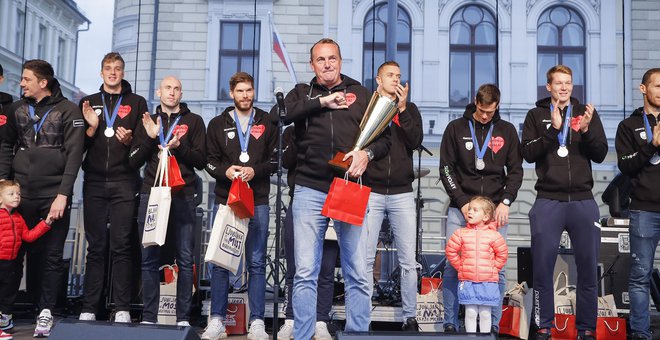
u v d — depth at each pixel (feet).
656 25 42.55
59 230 13.76
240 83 13.94
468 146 13.66
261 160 13.87
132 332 8.45
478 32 43.21
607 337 14.01
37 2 45.78
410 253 13.56
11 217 13.56
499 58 42.73
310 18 42.83
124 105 14.33
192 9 43.50
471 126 13.85
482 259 12.48
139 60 43.21
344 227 10.11
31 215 13.96
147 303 13.48
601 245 16.56
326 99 9.95
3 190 13.39
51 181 13.89
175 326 8.43
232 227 12.54
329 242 13.78
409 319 13.50
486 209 12.60
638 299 13.20
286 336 13.64
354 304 10.11
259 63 42.65
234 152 13.78
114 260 13.96
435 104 42.29
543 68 43.14
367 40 42.75
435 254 23.57
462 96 42.88
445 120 42.14
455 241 12.76
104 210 14.10
